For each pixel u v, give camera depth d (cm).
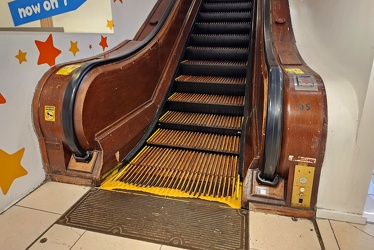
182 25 359
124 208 172
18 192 177
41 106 181
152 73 279
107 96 204
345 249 137
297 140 151
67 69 188
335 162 151
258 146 183
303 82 159
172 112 306
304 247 139
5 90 161
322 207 159
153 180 206
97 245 141
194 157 242
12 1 159
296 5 296
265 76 181
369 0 141
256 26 318
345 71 166
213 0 454
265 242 143
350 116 148
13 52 164
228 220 160
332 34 192
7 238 145
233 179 207
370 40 137
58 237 146
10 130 167
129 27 294
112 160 210
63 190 190
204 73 338
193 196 186
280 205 164
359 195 153
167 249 139
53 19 188
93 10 218
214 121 284
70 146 188
